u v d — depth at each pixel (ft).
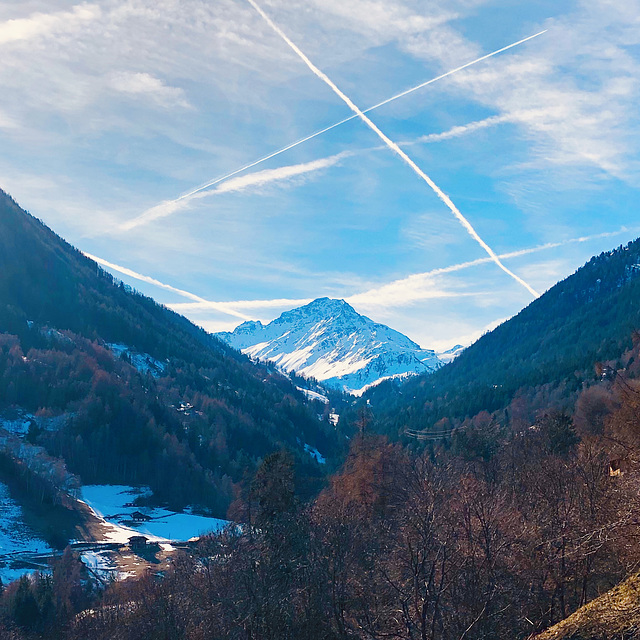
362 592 96.84
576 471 118.11
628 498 87.04
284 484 151.33
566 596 96.02
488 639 84.12
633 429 143.64
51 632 168.45
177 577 148.56
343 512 127.03
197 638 120.88
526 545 94.17
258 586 111.75
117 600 187.62
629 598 54.60
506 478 152.56
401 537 96.37
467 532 93.09
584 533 89.76
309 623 103.76
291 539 119.24
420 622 84.07
